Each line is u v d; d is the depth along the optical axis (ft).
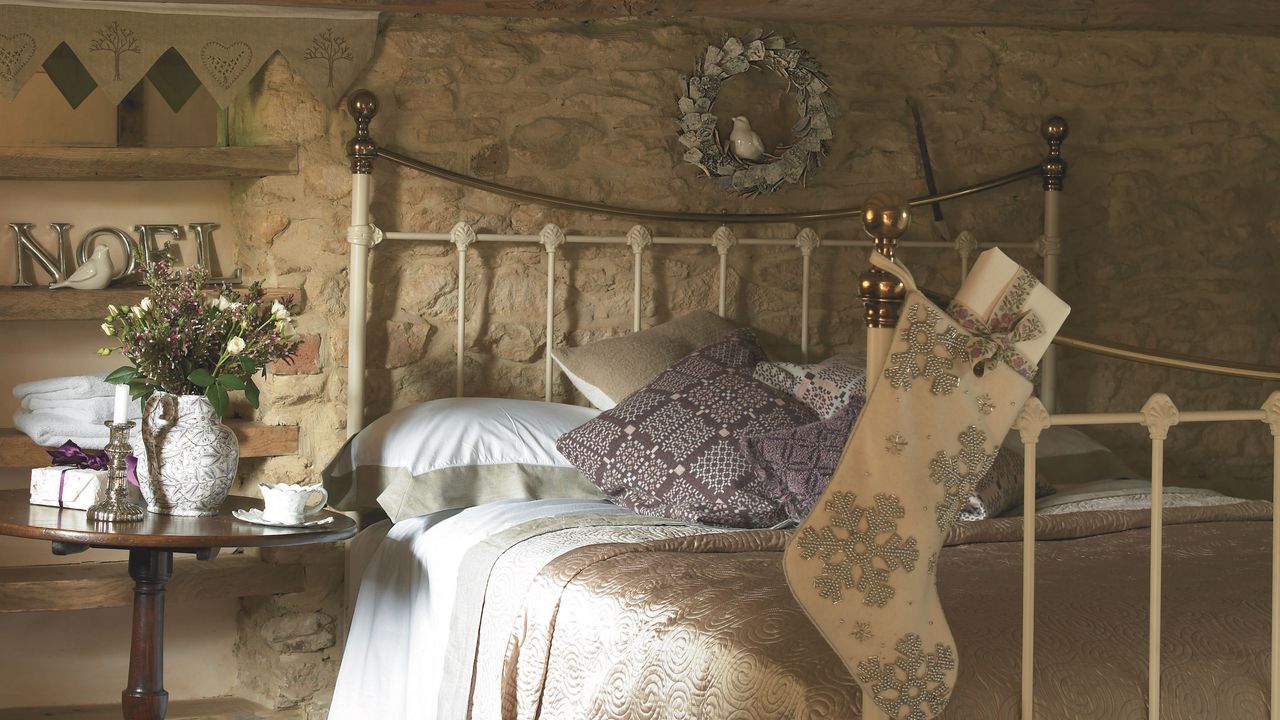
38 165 10.55
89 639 11.72
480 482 10.18
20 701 11.52
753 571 7.39
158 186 11.77
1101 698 5.78
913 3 12.26
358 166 11.25
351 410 11.32
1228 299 14.25
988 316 5.80
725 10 12.23
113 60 10.71
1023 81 13.55
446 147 11.77
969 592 6.80
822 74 12.66
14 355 11.41
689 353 11.35
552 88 12.10
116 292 10.94
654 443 9.62
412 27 11.66
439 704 8.71
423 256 11.76
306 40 11.19
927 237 13.33
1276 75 14.24
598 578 7.60
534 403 11.13
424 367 11.83
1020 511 9.76
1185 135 14.07
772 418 9.75
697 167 12.54
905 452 5.60
